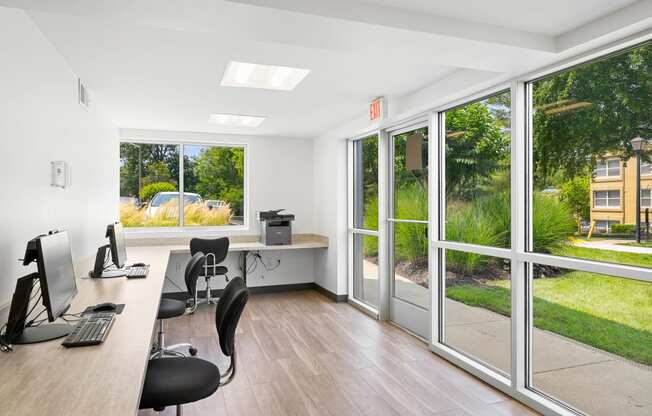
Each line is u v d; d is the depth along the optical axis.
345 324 4.58
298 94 3.85
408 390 2.97
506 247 3.07
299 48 2.71
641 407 2.17
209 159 6.01
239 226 6.13
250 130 5.67
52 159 2.61
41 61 2.42
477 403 2.78
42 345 1.73
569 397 2.57
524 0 1.99
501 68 2.68
